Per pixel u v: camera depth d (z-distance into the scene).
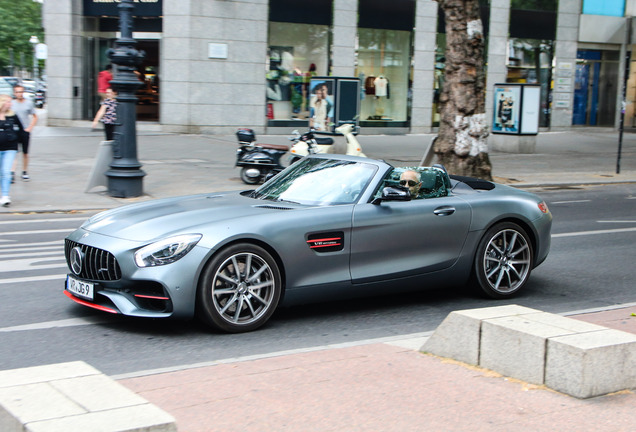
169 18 23.58
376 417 3.85
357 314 6.52
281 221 5.91
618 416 3.91
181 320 6.11
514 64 29.36
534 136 23.19
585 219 12.36
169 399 4.09
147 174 15.95
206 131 24.19
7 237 9.88
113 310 5.63
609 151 24.56
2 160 12.06
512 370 4.50
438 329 5.00
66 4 24.52
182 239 5.54
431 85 27.94
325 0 25.53
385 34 26.94
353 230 6.21
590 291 7.55
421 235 6.57
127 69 13.05
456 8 15.75
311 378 4.48
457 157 16.14
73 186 14.18
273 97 25.19
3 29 51.84
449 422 3.79
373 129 27.30
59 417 3.01
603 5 30.59
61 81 24.94
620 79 31.86
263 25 24.53
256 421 3.77
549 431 3.70
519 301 7.10
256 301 5.89
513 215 7.11
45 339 5.53
